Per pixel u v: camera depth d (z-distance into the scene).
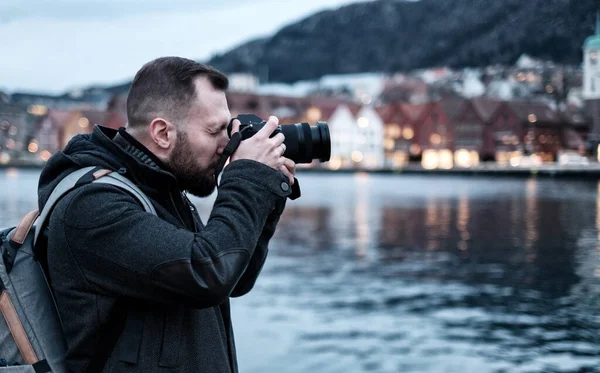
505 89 124.38
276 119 1.77
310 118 90.50
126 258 1.56
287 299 9.66
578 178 60.16
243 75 127.00
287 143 1.80
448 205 30.41
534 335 7.56
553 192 40.16
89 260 1.59
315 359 6.77
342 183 58.31
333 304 9.35
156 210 1.70
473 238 17.34
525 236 17.50
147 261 1.56
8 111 117.12
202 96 1.70
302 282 11.12
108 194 1.61
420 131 91.50
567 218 22.64
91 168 1.68
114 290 1.60
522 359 6.69
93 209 1.59
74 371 1.63
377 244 16.53
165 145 1.71
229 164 1.71
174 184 1.71
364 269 12.52
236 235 1.63
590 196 35.62
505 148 85.00
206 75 1.73
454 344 7.27
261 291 10.28
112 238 1.57
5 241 1.65
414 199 35.47
